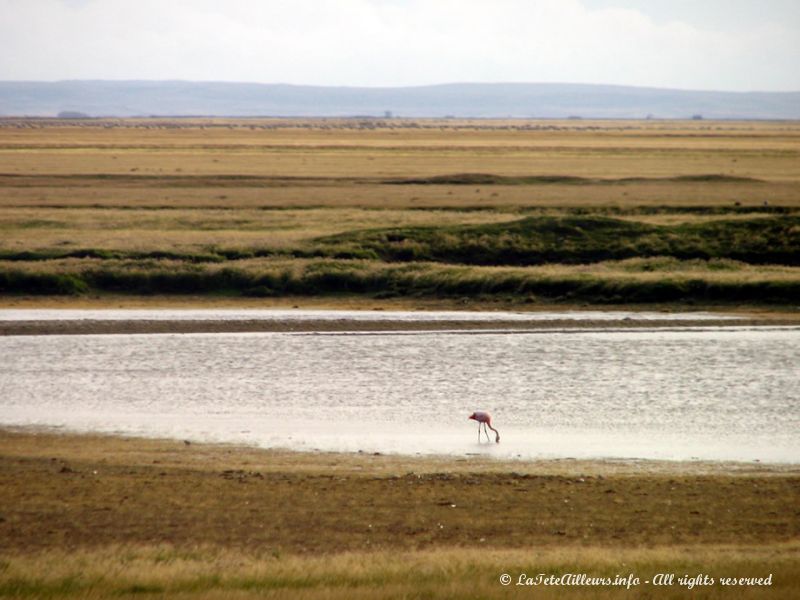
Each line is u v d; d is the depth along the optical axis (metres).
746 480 101.50
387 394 139.38
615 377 149.50
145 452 111.12
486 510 90.62
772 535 84.62
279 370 152.88
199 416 128.12
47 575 68.38
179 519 87.06
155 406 132.75
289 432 120.62
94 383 144.75
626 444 115.88
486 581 67.12
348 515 88.75
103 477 99.88
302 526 85.62
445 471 103.81
